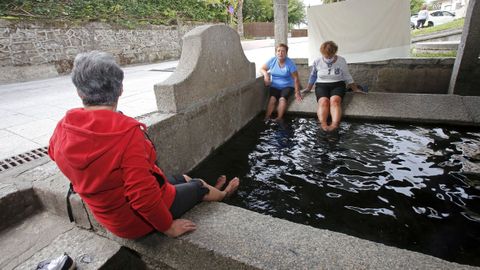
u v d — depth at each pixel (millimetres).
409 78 5273
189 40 3389
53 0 8930
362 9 5145
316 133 4281
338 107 4500
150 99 4629
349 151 3625
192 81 3197
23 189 2166
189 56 3348
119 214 1473
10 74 7238
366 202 2641
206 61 3461
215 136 3836
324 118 4488
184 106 3092
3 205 2068
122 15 10789
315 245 1616
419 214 2443
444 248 2090
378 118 4613
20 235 2035
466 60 4488
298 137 4188
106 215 1487
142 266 1989
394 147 3666
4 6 7676
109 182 1332
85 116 1300
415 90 5320
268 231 1753
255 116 5176
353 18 5254
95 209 1484
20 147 2982
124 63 10422
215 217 1907
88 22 9062
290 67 5016
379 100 4773
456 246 2100
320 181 3014
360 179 2998
